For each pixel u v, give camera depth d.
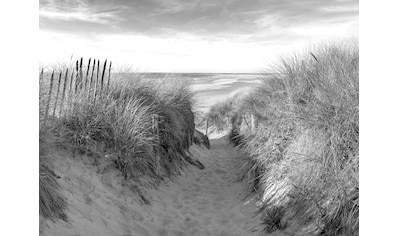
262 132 6.02
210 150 10.88
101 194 4.63
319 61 5.40
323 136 4.14
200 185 6.85
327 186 3.85
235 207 5.45
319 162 4.05
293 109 5.04
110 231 4.05
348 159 3.80
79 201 4.21
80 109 5.26
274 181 5.07
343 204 3.46
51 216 3.50
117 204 4.67
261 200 4.99
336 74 4.52
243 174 6.80
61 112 5.21
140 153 5.81
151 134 5.92
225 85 36.09
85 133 5.16
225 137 12.96
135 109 5.70
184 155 8.05
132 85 6.66
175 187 6.41
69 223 3.66
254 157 6.02
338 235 3.37
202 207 5.59
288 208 4.31
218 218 5.08
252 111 7.23
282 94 5.79
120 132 5.43
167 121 7.19
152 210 5.14
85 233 3.67
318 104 4.43
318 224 3.67
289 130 5.20
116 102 5.89
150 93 6.96
